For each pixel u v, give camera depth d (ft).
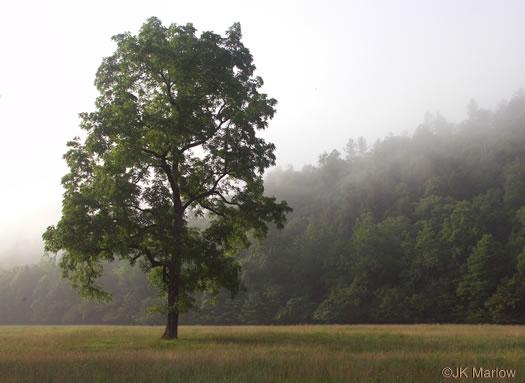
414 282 237.45
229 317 247.29
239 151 73.46
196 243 70.18
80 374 26.32
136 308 286.46
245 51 76.07
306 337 72.90
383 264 246.68
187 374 26.32
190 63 67.10
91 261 70.49
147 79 73.77
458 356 38.14
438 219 285.84
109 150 66.59
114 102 70.28
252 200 78.59
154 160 71.00
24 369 28.91
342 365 29.09
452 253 229.45
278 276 265.54
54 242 64.44
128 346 56.03
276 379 25.14
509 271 207.82
